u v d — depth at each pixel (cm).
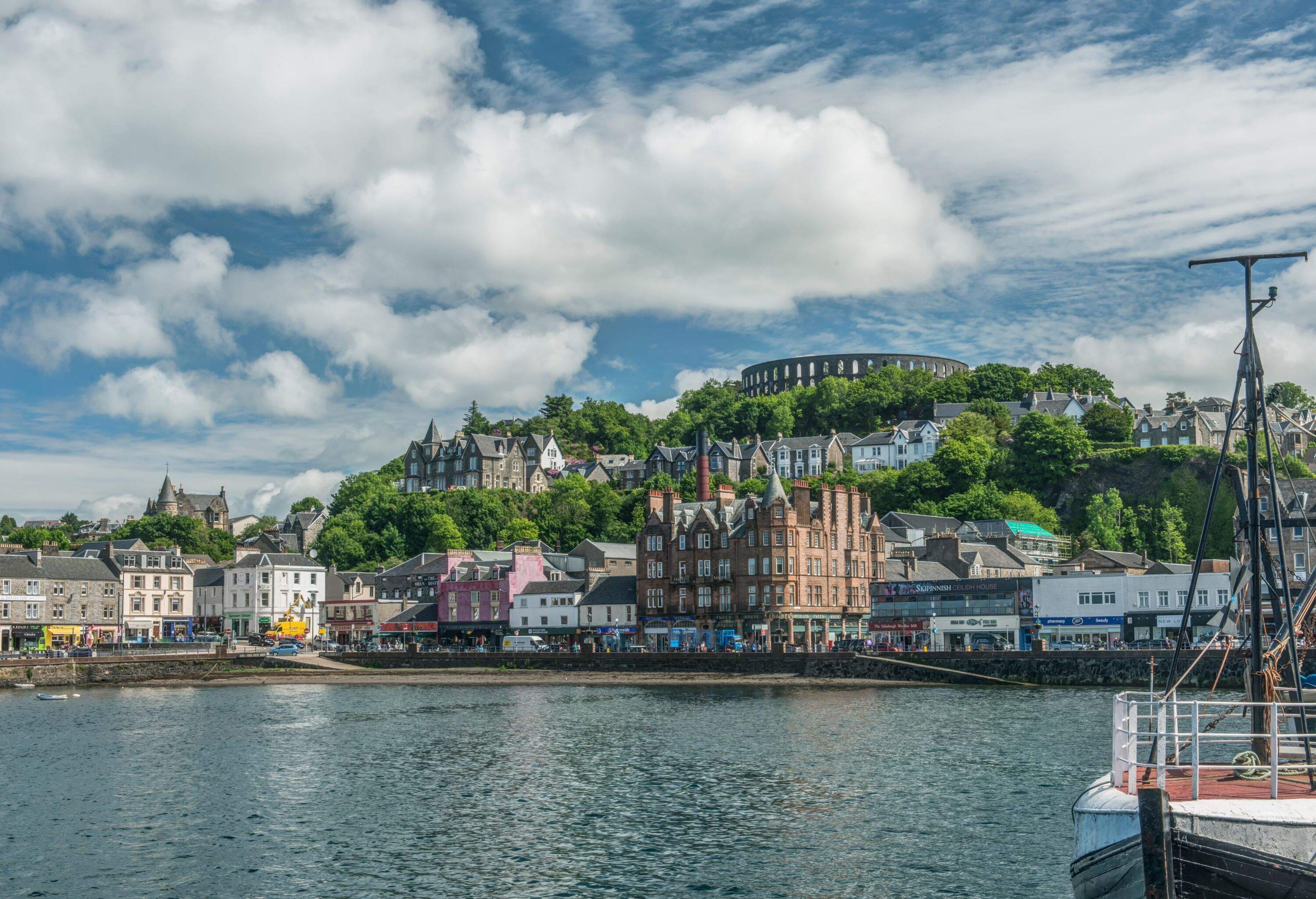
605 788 5491
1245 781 2697
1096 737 6844
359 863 4175
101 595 17850
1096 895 2573
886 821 4641
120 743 7462
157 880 3978
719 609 15288
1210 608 12300
